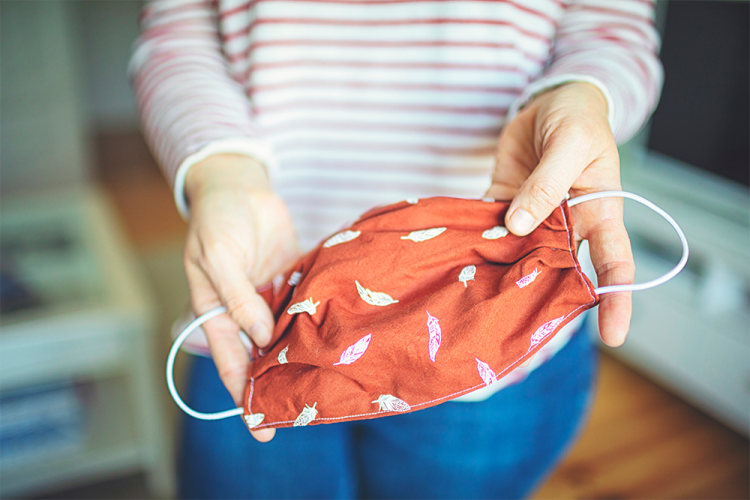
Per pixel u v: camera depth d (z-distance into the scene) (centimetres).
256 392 51
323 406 48
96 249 150
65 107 266
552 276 45
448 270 49
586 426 154
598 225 46
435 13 62
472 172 70
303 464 66
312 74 67
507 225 47
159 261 232
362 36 65
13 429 124
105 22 382
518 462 68
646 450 147
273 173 66
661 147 157
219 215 55
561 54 66
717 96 139
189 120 64
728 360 141
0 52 242
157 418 130
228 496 69
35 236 157
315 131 71
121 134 383
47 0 245
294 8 64
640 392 165
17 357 114
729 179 142
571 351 68
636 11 64
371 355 46
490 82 64
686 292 150
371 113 68
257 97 69
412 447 66
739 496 134
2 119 253
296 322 50
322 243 53
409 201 52
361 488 74
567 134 46
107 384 145
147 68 73
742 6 129
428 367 45
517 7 62
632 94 58
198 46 73
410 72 65
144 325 121
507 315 45
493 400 63
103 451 127
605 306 43
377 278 49
